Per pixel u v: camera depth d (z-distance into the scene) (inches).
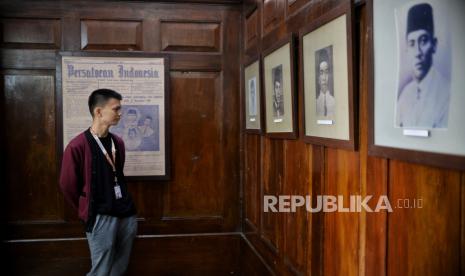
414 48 45.4
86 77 130.4
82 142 94.0
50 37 130.3
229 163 138.3
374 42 53.3
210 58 136.6
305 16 80.3
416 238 47.3
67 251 131.3
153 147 134.2
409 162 47.4
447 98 40.7
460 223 40.3
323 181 73.4
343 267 65.9
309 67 75.9
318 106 72.6
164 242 135.5
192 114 136.9
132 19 133.1
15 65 129.1
